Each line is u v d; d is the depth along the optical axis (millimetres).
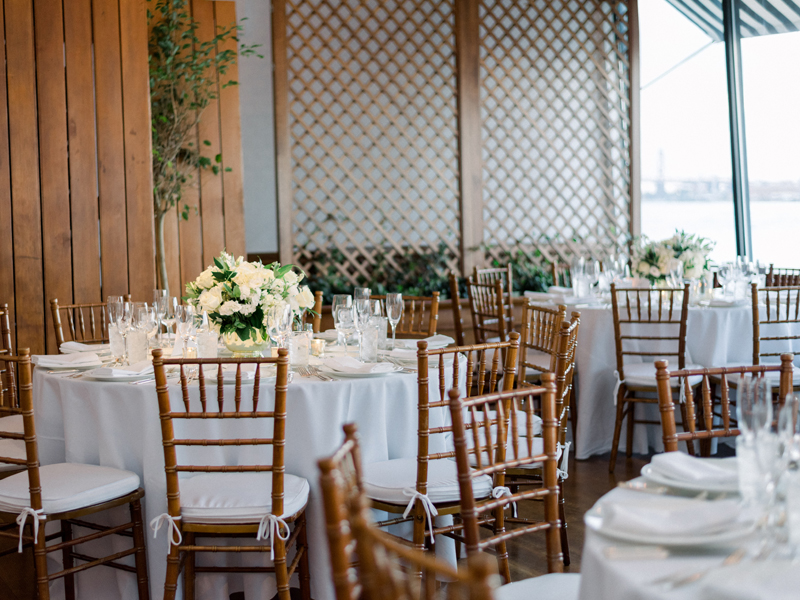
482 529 2586
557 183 6488
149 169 3957
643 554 957
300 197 5957
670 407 1531
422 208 6109
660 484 1195
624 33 6395
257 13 5383
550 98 6371
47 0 3736
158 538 2012
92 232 3855
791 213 5492
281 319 2273
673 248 3891
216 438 2033
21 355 1814
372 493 1896
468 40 5879
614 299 3314
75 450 2133
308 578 1999
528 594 1316
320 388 2021
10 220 3695
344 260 5887
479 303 4211
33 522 1856
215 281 2359
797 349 3559
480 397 1434
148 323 2371
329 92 5641
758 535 985
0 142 3670
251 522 1794
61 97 3775
